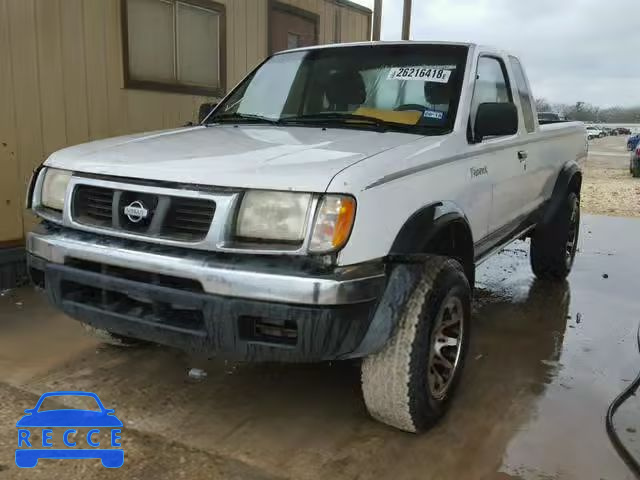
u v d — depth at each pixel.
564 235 5.64
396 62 3.94
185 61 6.82
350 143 3.11
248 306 2.50
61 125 5.48
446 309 3.10
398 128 3.54
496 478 2.74
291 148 3.00
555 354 4.18
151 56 6.38
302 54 4.35
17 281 5.24
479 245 3.90
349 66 4.04
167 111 6.60
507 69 4.37
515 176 4.34
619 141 57.50
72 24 5.48
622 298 5.52
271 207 2.54
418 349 2.85
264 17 7.93
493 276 6.24
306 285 2.43
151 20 6.32
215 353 2.68
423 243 2.91
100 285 2.82
